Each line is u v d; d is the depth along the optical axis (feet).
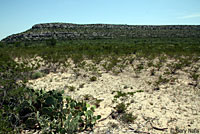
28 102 14.07
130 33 265.95
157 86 24.58
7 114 13.08
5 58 43.93
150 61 45.29
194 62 42.65
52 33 254.68
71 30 274.98
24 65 37.88
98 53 62.08
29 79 29.30
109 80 29.32
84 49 80.38
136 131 13.11
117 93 21.89
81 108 15.25
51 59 47.39
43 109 13.52
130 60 45.34
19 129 12.64
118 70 36.65
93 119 13.83
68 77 31.17
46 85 26.20
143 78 30.22
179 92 22.41
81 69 37.63
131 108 17.04
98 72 34.76
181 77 29.89
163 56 52.31
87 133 12.78
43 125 12.84
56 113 13.79
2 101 15.12
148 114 15.72
